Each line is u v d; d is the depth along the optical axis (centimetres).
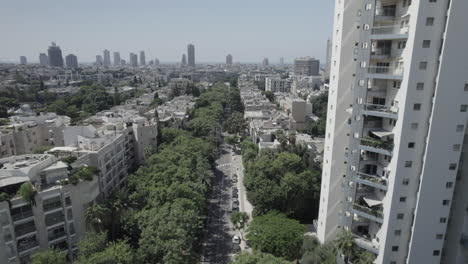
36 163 6606
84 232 6812
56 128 11856
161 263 6097
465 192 5103
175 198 7481
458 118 4681
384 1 5344
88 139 8875
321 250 6462
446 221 5084
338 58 6253
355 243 5769
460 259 5375
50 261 5406
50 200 6209
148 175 8681
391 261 5534
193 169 9838
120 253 5725
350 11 5966
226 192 11131
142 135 11469
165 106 19875
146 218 6769
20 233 5856
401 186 5178
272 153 10819
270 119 16825
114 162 9344
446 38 4384
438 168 4859
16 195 5931
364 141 5581
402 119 4912
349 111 6091
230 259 7269
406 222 5334
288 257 6881
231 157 15400
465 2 4278
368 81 5603
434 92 4697
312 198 8794
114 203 7088
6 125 11694
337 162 6750
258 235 7069
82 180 6744
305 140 12094
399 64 5075
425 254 5225
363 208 5766
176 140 12456
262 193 8569
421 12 4500
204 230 8550
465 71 4516
